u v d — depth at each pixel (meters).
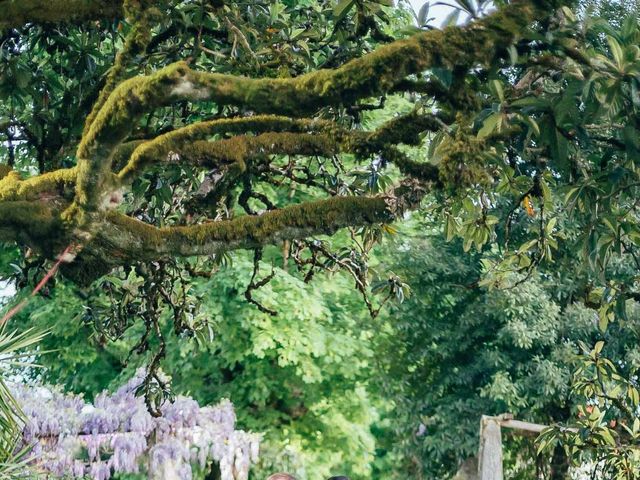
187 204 4.63
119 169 3.34
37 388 10.27
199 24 4.44
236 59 4.52
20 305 3.34
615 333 13.73
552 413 15.23
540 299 13.98
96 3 3.85
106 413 10.49
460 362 16.12
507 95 3.53
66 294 17.12
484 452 11.58
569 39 3.10
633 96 3.10
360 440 19.89
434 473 16.44
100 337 6.34
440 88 3.09
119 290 6.22
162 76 2.70
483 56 2.79
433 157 3.26
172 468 11.29
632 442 6.43
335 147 3.15
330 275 5.78
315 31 4.91
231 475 12.05
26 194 3.22
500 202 13.04
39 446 9.65
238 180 4.75
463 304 15.91
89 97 4.86
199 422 11.73
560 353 14.12
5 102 5.34
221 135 4.75
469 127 3.14
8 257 12.66
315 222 3.34
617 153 3.87
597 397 6.57
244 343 17.30
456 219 5.43
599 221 3.92
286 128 3.12
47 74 5.22
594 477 6.77
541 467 14.81
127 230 3.23
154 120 5.68
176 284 6.74
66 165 5.43
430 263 15.38
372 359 17.89
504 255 5.41
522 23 2.80
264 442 16.30
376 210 3.37
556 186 4.41
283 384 18.44
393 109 15.76
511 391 14.62
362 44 4.83
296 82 2.77
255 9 4.88
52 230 3.19
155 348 17.66
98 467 10.25
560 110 3.16
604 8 3.40
